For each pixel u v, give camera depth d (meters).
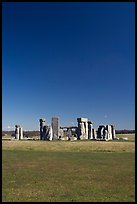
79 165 25.17
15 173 20.66
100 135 82.88
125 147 44.16
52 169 22.73
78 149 41.28
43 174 20.44
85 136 80.69
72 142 58.97
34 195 14.45
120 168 23.36
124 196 14.23
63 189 15.83
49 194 14.68
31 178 18.89
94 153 35.62
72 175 20.12
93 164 25.75
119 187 16.31
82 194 14.75
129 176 19.73
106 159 29.34
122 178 19.00
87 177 19.41
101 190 15.64
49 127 75.50
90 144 51.34
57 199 13.70
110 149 41.00
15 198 13.78
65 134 90.25
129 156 32.16
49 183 17.38
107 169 22.83
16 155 32.75
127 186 16.55
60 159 29.28
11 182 17.52
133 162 26.98
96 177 19.41
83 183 17.45
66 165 25.05
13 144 50.34
